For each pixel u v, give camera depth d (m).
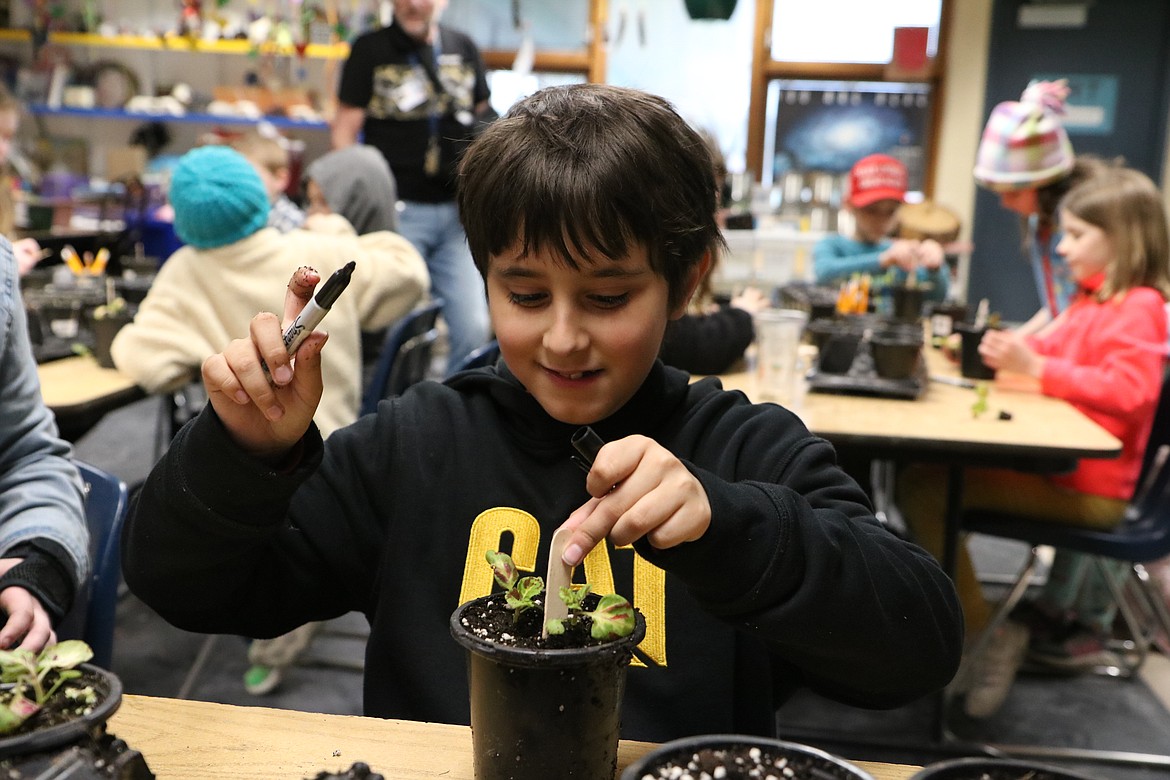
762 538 0.73
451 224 3.96
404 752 0.73
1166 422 2.22
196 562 0.82
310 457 0.80
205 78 6.27
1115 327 2.32
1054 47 5.81
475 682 0.67
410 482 1.01
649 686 0.92
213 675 2.45
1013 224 5.96
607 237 0.80
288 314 0.76
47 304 2.56
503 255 0.83
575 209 0.79
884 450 1.97
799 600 0.74
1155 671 2.67
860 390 2.24
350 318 2.25
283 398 0.75
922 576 0.84
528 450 1.01
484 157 0.85
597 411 0.87
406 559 0.99
